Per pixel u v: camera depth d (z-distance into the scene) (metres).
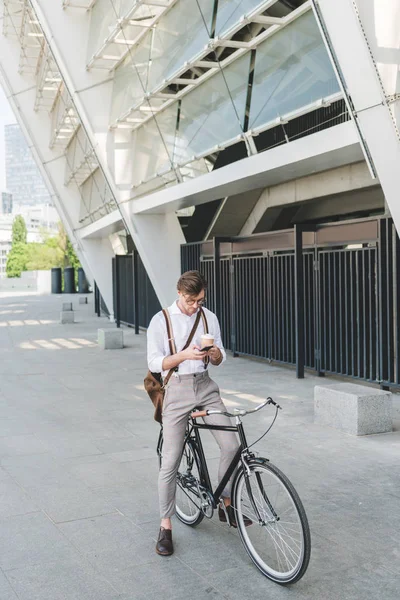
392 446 6.32
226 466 3.92
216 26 10.94
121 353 14.60
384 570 3.68
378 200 14.30
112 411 8.35
